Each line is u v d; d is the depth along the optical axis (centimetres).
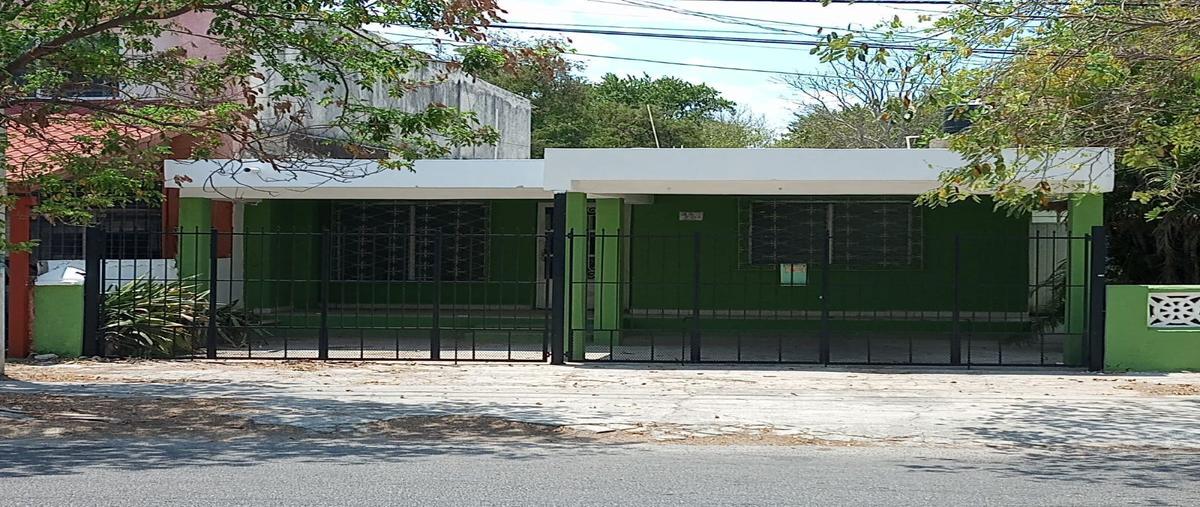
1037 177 1399
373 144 1282
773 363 1512
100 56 1118
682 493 756
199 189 1664
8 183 1243
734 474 830
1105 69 959
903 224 1983
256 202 1970
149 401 1180
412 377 1395
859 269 1989
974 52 1034
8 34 1054
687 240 2020
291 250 2098
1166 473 856
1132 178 1681
